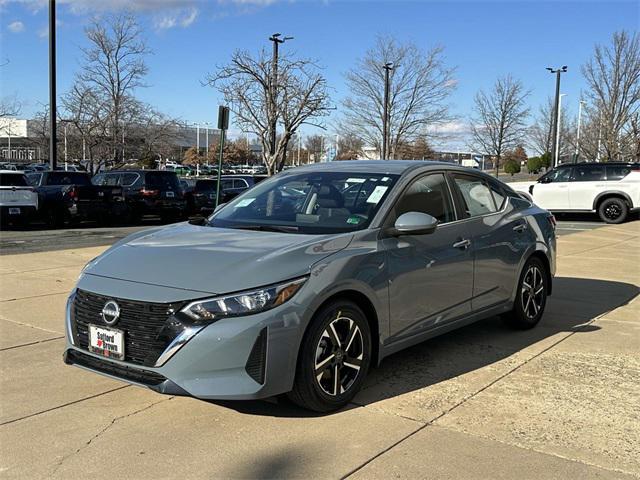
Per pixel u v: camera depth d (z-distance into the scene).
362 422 3.90
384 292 4.34
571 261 10.87
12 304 7.02
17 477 3.26
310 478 3.24
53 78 20.39
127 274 3.99
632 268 10.09
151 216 23.59
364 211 4.60
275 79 18.14
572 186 19.69
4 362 5.07
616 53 28.14
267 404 4.18
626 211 19.06
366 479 3.23
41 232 16.41
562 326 6.35
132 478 3.25
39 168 36.47
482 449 3.56
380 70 32.88
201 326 3.59
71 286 8.03
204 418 3.97
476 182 5.73
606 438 3.72
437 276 4.82
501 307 5.73
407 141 34.03
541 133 48.78
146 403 4.22
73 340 4.11
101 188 18.92
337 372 4.04
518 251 5.87
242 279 3.71
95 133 27.53
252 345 3.60
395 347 4.53
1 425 3.89
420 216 4.47
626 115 28.39
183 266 3.92
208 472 3.30
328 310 3.92
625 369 4.97
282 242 4.14
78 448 3.58
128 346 3.79
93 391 4.45
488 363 5.10
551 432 3.79
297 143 79.31
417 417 3.99
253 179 23.23
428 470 3.31
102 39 32.66
